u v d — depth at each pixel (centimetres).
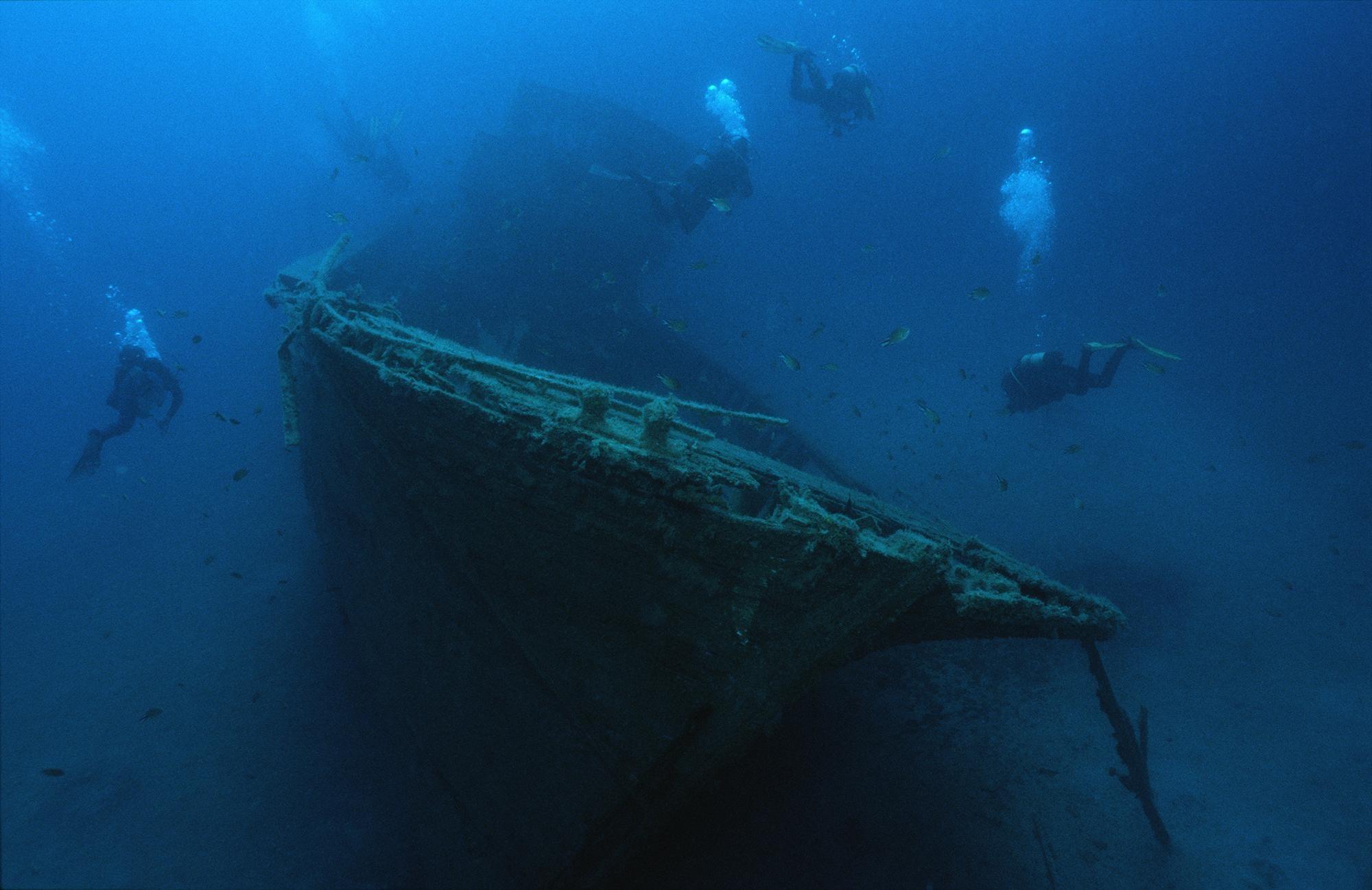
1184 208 4300
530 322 1079
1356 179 3997
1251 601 848
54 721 611
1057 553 991
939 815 531
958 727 628
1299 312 2664
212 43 3338
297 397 593
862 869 484
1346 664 718
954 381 1947
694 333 2206
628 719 340
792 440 1034
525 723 389
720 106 4275
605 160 1184
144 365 995
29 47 3216
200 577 830
